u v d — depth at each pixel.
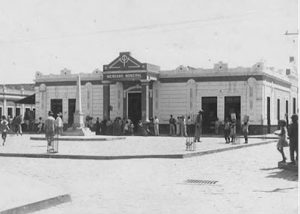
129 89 41.53
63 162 17.09
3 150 21.33
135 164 16.28
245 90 37.41
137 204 9.02
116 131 38.44
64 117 43.78
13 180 11.21
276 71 42.09
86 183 11.80
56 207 8.79
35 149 22.00
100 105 42.47
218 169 14.75
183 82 39.75
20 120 38.09
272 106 39.84
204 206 8.77
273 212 8.17
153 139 32.09
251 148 24.72
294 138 14.40
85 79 43.03
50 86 44.62
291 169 14.34
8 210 7.82
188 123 39.16
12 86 66.62
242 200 9.35
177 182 11.93
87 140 29.88
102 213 8.22
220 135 36.53
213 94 38.66
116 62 39.75
